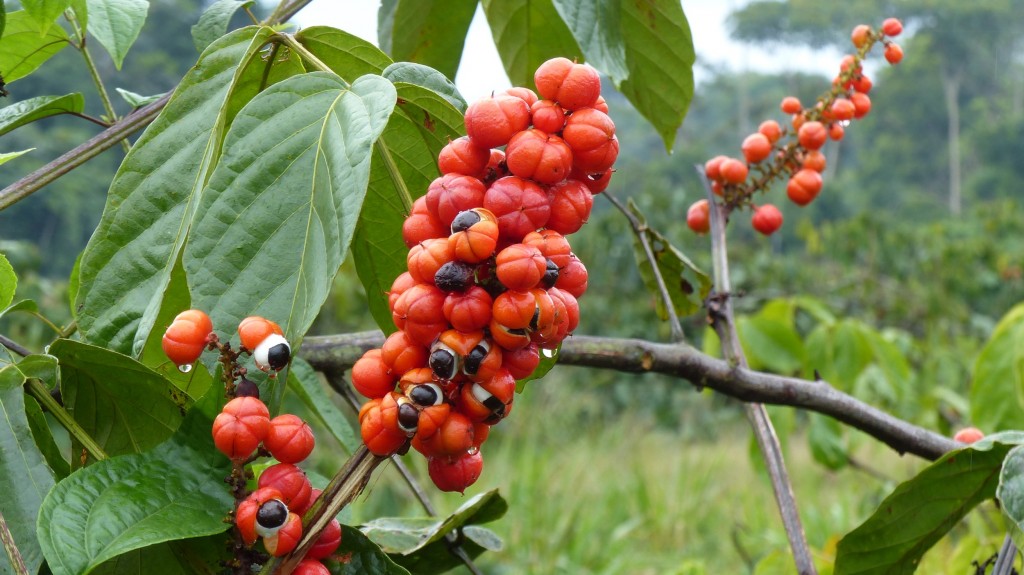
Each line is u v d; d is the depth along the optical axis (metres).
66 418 0.60
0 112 0.71
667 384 5.89
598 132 0.55
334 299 3.04
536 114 0.55
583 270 0.56
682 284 0.91
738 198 0.92
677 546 3.64
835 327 1.57
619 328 5.53
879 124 20.42
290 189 0.56
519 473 3.60
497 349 0.54
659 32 0.79
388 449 0.54
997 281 4.97
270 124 0.57
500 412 0.54
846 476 4.00
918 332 4.31
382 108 0.56
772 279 5.19
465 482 0.56
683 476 4.03
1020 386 1.15
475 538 0.73
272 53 0.65
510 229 0.54
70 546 0.52
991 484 0.71
